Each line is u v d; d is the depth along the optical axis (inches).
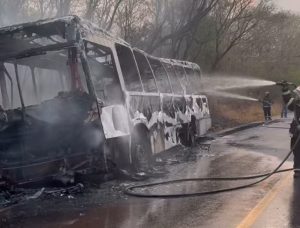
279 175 370.3
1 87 380.5
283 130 905.5
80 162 322.3
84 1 784.3
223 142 687.7
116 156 348.8
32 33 345.4
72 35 320.5
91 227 239.0
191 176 382.0
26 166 323.6
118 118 351.3
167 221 244.1
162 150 466.9
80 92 321.1
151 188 333.7
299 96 365.4
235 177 366.0
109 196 309.9
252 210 259.8
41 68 393.7
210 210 263.3
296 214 250.1
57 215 265.9
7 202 303.3
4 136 327.6
